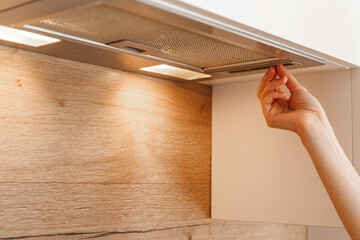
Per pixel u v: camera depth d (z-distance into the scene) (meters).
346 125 1.15
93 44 0.84
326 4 1.00
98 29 0.74
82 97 1.03
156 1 0.64
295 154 1.22
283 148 1.24
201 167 1.35
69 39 0.80
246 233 1.54
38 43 0.88
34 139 0.94
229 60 0.96
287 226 1.73
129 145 1.14
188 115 1.31
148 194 1.18
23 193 0.91
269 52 0.90
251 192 1.29
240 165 1.32
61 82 0.99
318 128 0.92
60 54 0.95
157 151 1.21
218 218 1.35
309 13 0.94
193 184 1.32
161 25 0.71
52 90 0.97
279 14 0.84
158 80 1.22
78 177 1.02
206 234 1.35
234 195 1.33
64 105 1.00
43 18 0.68
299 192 1.21
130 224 1.13
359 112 1.13
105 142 1.08
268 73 1.00
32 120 0.94
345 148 1.15
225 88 1.37
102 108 1.08
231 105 1.35
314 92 1.21
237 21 0.74
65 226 0.99
